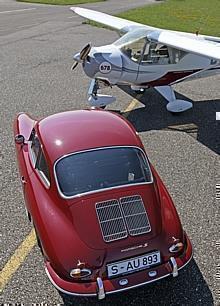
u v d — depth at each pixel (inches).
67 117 258.7
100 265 187.9
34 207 219.3
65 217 202.4
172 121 444.1
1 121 442.3
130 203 209.3
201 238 253.6
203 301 207.3
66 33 968.3
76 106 489.1
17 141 295.3
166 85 464.8
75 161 219.5
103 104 460.1
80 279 186.1
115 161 224.2
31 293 213.5
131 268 192.1
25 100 510.9
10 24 1117.7
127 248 192.7
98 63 419.2
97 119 254.5
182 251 205.2
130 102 502.9
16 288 216.8
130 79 443.2
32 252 243.6
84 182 213.5
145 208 209.5
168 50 435.2
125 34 470.3
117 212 204.2
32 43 858.8
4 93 538.3
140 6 1454.2
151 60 435.8
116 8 1393.9
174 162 350.9
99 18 600.4
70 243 192.1
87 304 206.5
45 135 239.3
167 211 216.7
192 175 329.7
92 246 190.7
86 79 598.9
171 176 328.5
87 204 204.5
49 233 200.1
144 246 195.5
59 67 665.6
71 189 210.2
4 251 244.7
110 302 207.3
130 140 237.3
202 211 281.4
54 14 1300.4
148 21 1096.8
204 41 450.6
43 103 499.8
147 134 410.6
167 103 486.6
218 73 482.9
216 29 976.9
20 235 258.8
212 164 347.6
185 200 294.8
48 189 218.7
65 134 235.3
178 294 211.5
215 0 1614.2
